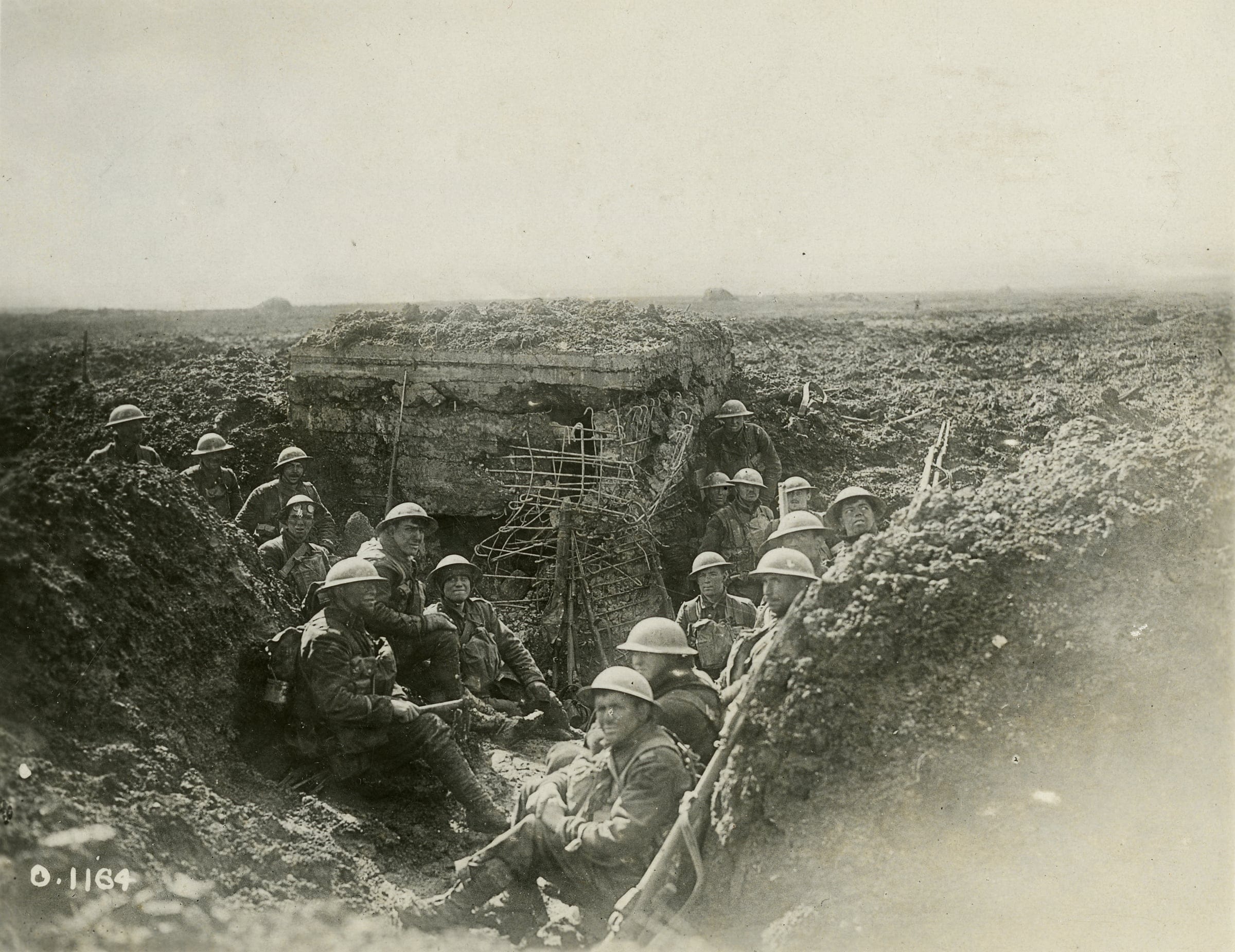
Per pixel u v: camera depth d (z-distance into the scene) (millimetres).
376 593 6160
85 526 5949
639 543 9508
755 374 12672
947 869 4633
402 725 6102
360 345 10445
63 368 11469
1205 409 9742
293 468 9484
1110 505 5043
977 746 4719
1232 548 4973
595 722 5242
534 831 5145
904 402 12234
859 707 4781
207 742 5938
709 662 7340
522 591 9633
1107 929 4578
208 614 6344
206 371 11969
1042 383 12125
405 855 5922
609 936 4836
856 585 4984
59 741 5277
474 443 10156
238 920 5051
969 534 5117
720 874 4832
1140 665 4793
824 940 4598
